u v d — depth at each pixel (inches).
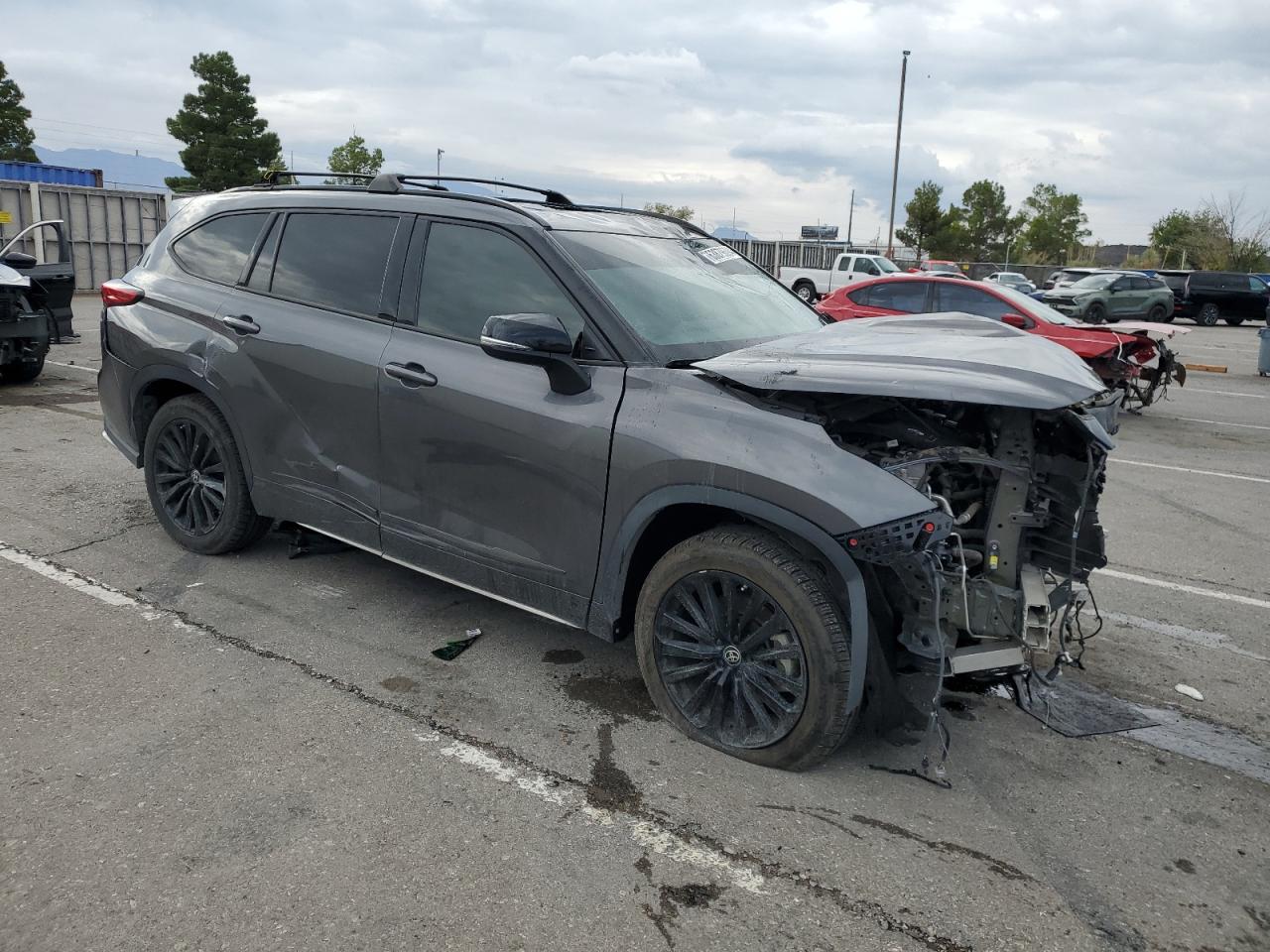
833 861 103.3
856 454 112.6
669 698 128.1
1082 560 129.1
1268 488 304.7
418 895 94.7
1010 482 118.4
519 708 133.8
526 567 136.3
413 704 133.6
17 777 110.7
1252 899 100.9
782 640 116.7
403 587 175.9
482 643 154.6
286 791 111.0
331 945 87.6
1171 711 144.7
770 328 150.7
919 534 106.3
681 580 124.0
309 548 191.3
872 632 114.9
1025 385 108.6
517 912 93.0
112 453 269.0
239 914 90.7
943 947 91.4
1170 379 457.7
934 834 109.3
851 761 124.0
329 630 156.5
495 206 145.3
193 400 177.5
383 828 105.1
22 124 2081.7
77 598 163.9
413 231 150.9
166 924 89.0
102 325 190.9
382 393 146.9
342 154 2118.6
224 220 179.2
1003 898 98.7
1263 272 2044.8
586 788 114.8
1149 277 1116.5
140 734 121.9
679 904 95.3
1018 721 138.9
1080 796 119.4
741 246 1605.6
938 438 120.1
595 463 126.2
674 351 130.7
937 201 2204.7
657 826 108.0
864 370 113.7
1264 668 162.2
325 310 157.9
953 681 143.7
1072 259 2940.5
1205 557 226.2
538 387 132.9
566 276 134.3
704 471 115.8
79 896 92.1
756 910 95.0
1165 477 317.4
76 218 856.3
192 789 110.4
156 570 178.1
